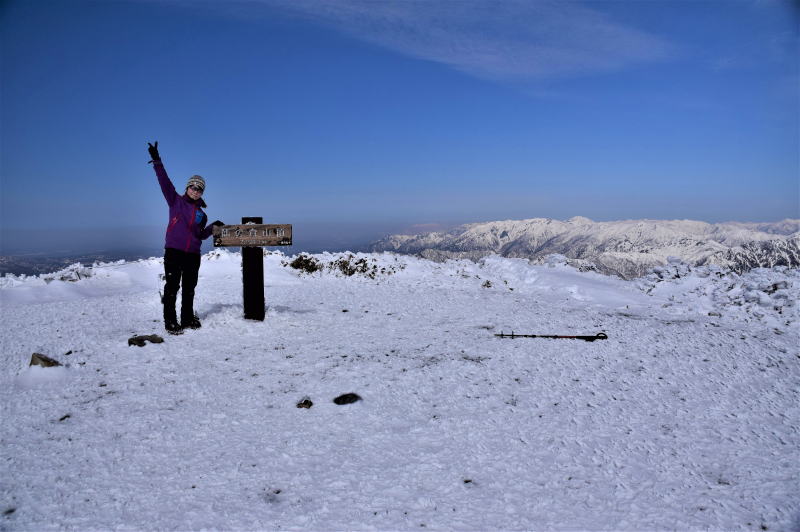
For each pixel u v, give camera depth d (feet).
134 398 16.38
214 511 10.63
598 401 17.21
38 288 37.19
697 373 20.25
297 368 19.53
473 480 12.12
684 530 10.44
